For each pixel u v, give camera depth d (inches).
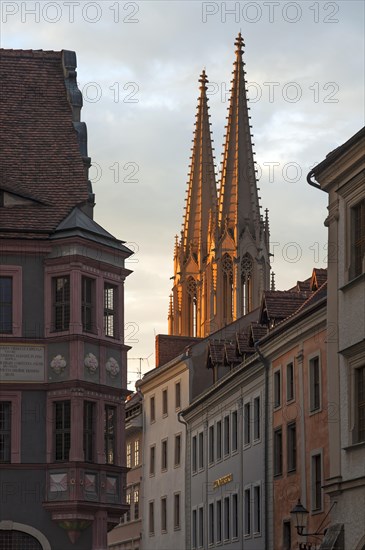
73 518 3425.2
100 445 3531.0
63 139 3924.7
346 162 2997.0
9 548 3430.1
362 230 2994.6
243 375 4808.1
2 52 4163.4
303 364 4033.0
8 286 3555.6
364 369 2960.1
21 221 3599.9
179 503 6112.2
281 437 4347.9
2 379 3496.6
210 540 5462.6
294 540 4089.6
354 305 2999.5
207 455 5556.1
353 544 2935.5
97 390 3545.8
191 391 6072.8
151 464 6633.9
